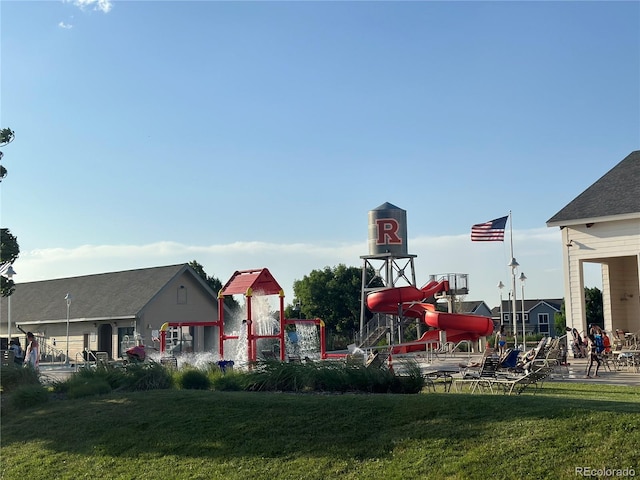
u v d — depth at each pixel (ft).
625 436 26.99
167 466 32.32
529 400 33.01
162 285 131.23
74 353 138.41
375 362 50.26
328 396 38.75
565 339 97.76
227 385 47.24
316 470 29.27
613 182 98.27
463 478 26.35
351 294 215.10
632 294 107.45
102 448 35.60
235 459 31.65
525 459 26.71
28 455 36.58
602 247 93.45
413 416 32.45
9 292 76.95
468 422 30.68
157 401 41.22
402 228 136.77
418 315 98.63
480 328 88.28
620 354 74.38
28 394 45.68
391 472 27.86
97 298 139.74
